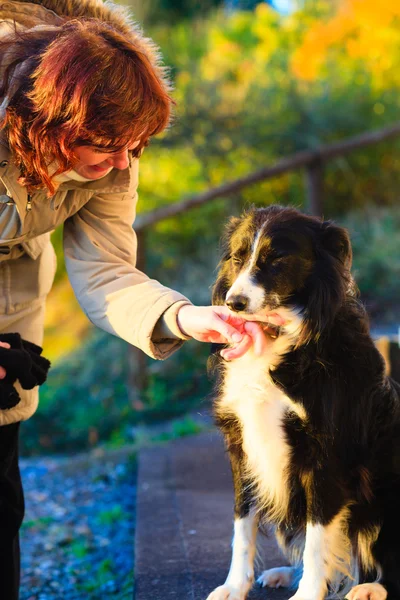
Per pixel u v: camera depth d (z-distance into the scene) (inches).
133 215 106.3
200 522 143.6
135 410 275.7
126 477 222.1
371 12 433.1
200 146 390.0
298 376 95.7
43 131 81.5
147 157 397.1
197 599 105.7
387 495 101.7
